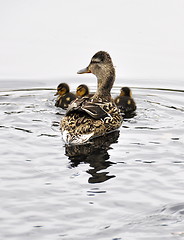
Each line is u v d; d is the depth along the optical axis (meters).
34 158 9.66
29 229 7.09
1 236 6.92
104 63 12.81
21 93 14.66
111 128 11.48
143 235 6.92
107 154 9.92
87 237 6.89
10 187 8.40
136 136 11.05
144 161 9.55
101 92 12.91
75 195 8.12
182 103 13.78
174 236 6.89
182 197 8.06
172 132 11.27
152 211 7.60
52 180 8.69
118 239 6.84
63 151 10.05
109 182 8.60
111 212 7.58
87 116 11.15
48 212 7.57
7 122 11.79
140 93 14.89
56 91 15.01
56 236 6.92
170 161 9.54
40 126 11.57
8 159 9.58
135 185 8.49
